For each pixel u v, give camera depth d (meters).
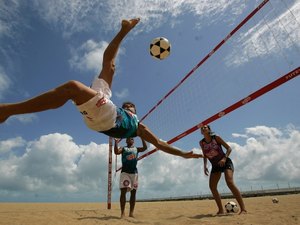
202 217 4.93
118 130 2.22
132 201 5.38
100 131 2.21
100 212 6.57
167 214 5.97
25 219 4.86
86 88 1.91
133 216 5.37
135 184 5.34
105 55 2.23
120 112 2.25
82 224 4.30
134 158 5.36
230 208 5.29
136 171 5.38
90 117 2.04
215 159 5.04
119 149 5.43
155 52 4.18
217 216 4.94
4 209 8.77
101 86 2.10
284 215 4.41
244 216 4.46
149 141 2.43
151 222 4.42
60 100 1.80
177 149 2.48
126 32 2.21
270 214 4.61
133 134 2.35
